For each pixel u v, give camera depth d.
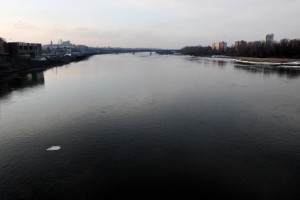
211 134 17.94
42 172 13.46
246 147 15.95
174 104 25.61
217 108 24.06
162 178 12.84
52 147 16.28
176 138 17.36
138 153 15.36
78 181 12.66
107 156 15.05
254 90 32.59
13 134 18.50
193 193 11.68
